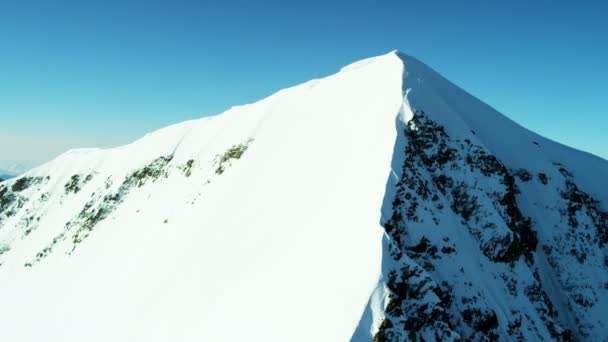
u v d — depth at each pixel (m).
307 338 23.41
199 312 32.25
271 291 28.39
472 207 35.38
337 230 29.47
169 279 39.50
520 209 40.75
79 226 68.88
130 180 73.56
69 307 47.91
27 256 69.69
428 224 30.45
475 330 27.61
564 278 37.88
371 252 25.52
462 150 38.44
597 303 36.59
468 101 51.06
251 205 41.62
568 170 50.59
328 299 24.73
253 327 26.70
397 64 46.50
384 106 40.75
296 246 31.05
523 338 29.36
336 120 45.78
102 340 38.16
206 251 39.47
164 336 32.78
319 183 36.91
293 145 47.41
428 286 25.73
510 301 31.06
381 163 32.78
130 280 44.66
